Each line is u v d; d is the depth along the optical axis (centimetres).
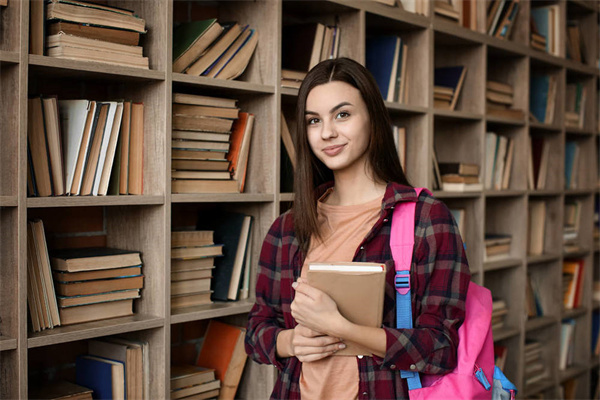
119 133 163
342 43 216
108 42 156
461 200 270
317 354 124
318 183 144
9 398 143
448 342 122
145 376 171
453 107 259
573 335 348
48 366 176
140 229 174
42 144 148
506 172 289
